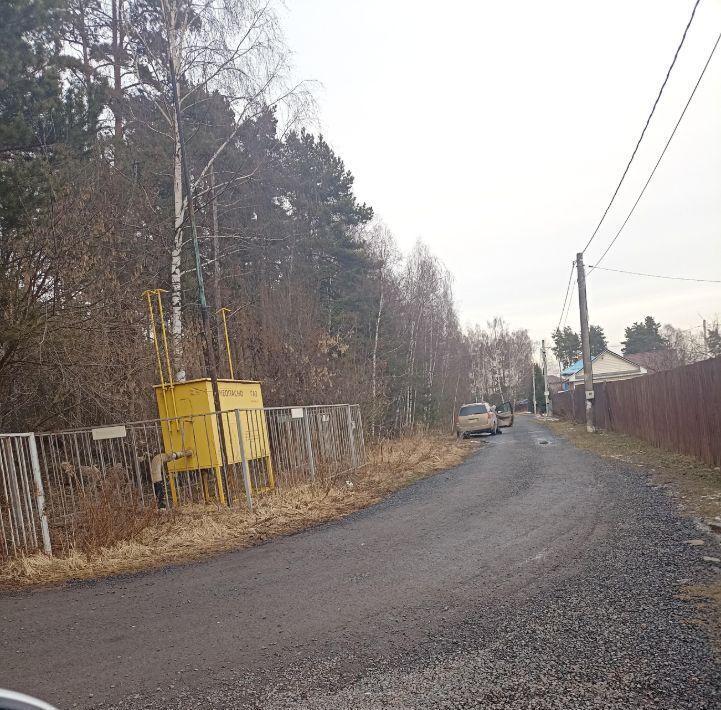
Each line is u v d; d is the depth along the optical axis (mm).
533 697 3389
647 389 18062
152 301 14836
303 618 5016
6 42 11250
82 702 3717
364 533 8375
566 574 5664
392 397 32531
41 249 9680
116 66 16750
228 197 19234
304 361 18281
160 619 5262
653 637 4051
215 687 3814
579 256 26625
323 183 32750
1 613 5758
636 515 7953
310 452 13430
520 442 24094
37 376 11734
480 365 91125
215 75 15508
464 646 4172
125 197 14266
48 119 11719
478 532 7777
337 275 32562
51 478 10773
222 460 10875
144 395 12852
